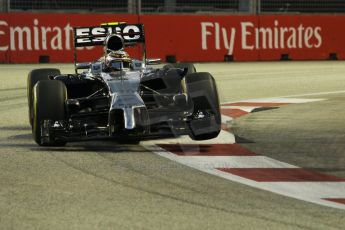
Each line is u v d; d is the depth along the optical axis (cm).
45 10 5481
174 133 2069
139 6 5503
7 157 2034
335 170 1889
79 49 5266
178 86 2431
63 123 2089
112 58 2330
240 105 3188
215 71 4769
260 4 5806
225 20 5547
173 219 1410
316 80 4281
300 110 3027
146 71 2302
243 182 1739
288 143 2275
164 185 1698
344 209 1498
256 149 2173
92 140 2166
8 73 4541
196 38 5484
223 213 1456
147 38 5372
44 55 5209
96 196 1587
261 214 1451
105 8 5619
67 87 2455
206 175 1812
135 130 1983
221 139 2334
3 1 5306
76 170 1858
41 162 1961
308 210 1486
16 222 1386
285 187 1695
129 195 1599
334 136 2405
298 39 5750
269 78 4369
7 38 5159
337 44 5891
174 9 5922
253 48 5622
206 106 2109
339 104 3219
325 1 6141
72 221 1394
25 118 2844
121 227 1356
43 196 1584
